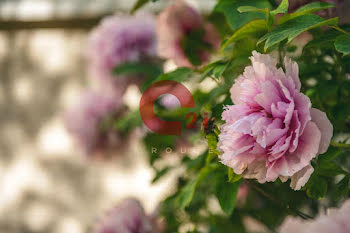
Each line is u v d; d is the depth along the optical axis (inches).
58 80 125.3
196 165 60.1
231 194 51.8
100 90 85.0
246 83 45.4
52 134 125.6
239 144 44.8
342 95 53.9
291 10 53.2
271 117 44.7
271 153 44.3
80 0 113.7
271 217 62.7
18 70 127.1
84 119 84.2
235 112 45.3
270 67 45.1
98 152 86.2
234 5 53.5
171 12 62.0
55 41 124.6
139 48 79.3
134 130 80.1
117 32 79.6
